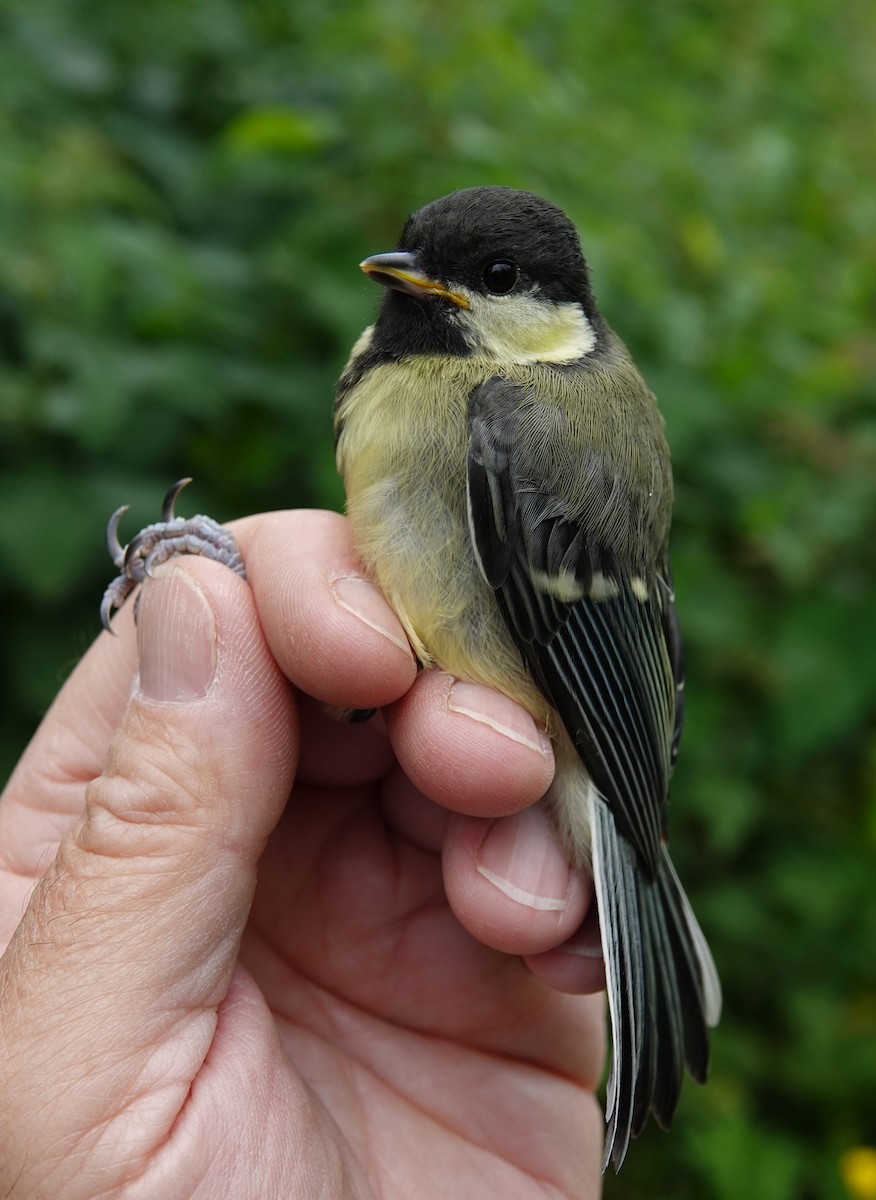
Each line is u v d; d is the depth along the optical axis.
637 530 0.16
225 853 0.12
